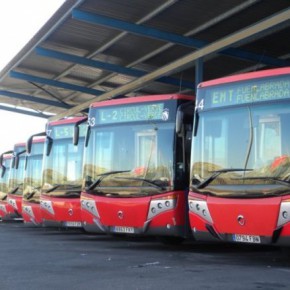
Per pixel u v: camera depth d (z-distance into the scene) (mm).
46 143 14148
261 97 8367
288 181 7672
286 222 7621
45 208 13570
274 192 7777
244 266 8141
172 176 9750
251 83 8539
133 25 15289
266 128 8164
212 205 8484
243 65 18688
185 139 10117
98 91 23812
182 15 14695
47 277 7137
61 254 9664
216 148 8734
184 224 9719
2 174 21250
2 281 6875
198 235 8758
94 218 10484
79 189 13062
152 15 14797
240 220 8102
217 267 8000
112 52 18453
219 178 8508
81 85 23656
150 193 9828
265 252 10242
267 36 15227
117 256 9359
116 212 10102
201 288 6328
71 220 13000
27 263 8469
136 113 10562
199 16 14719
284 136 7910
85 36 17062
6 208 20359
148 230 9797
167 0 13758
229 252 10188
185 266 8109
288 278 7012
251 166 8180
